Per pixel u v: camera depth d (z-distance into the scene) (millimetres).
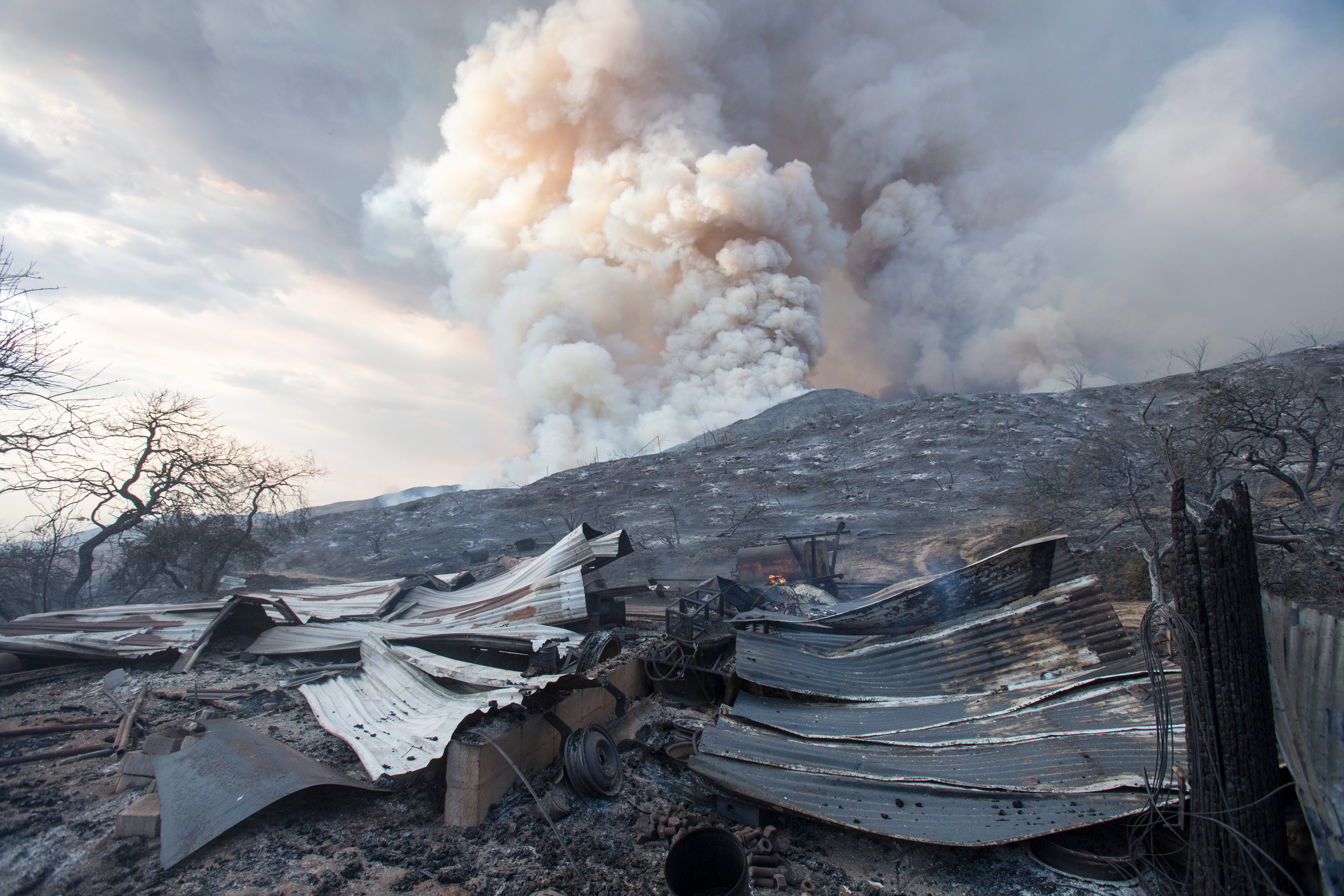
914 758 6305
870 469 50719
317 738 7699
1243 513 3826
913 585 10930
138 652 11352
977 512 34625
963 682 7570
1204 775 3854
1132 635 8258
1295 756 3795
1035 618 7734
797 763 6352
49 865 4992
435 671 8984
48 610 21766
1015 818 5340
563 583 13133
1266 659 3783
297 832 5582
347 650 11562
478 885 5113
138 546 26094
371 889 4914
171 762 6129
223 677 10797
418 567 40844
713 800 6723
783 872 5445
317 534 59625
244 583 30422
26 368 13430
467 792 6055
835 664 8523
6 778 6438
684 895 4852
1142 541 17375
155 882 4801
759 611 11594
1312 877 3736
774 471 56250
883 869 5566
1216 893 3752
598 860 5637
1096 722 6246
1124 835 5340
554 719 7406
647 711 9391
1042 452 45156
